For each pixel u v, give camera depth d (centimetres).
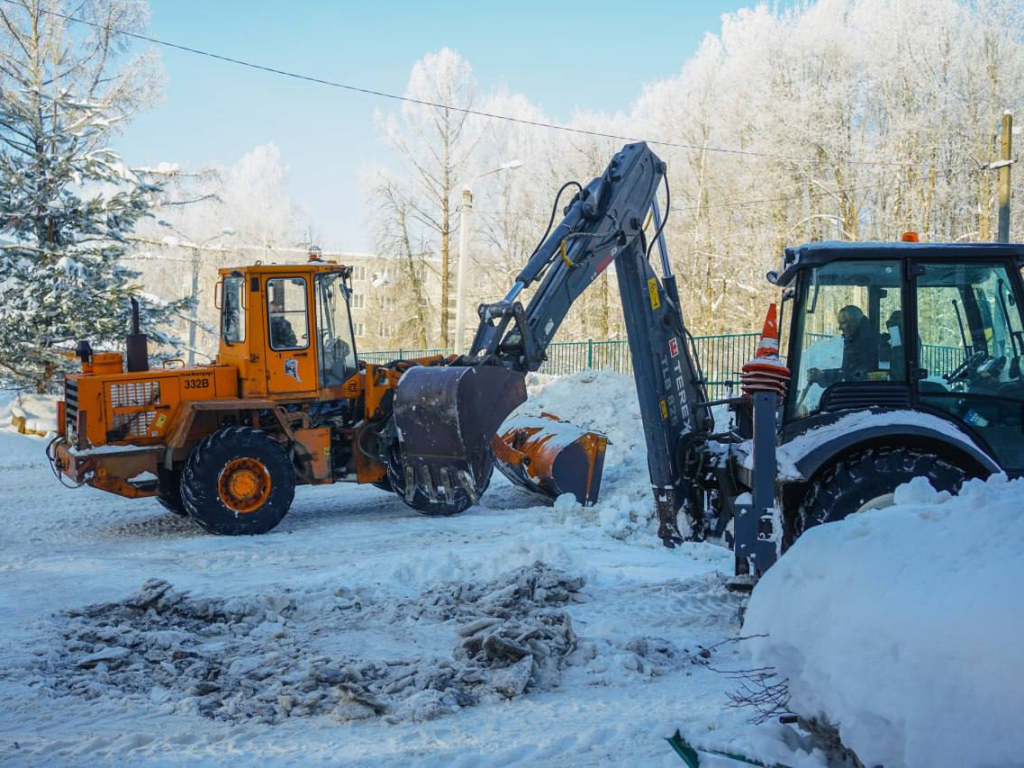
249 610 667
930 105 3384
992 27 3338
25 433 2170
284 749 428
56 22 2420
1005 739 239
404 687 507
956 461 573
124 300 2325
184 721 468
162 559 911
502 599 663
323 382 1136
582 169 4309
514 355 867
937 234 3509
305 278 1130
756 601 327
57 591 770
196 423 1110
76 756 421
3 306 2259
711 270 3797
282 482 1071
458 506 1152
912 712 255
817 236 3559
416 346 4684
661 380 800
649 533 989
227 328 1159
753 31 3741
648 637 598
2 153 2308
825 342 613
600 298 4359
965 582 262
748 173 3609
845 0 3750
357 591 716
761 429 498
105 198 2370
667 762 383
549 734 439
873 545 300
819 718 293
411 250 4481
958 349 602
